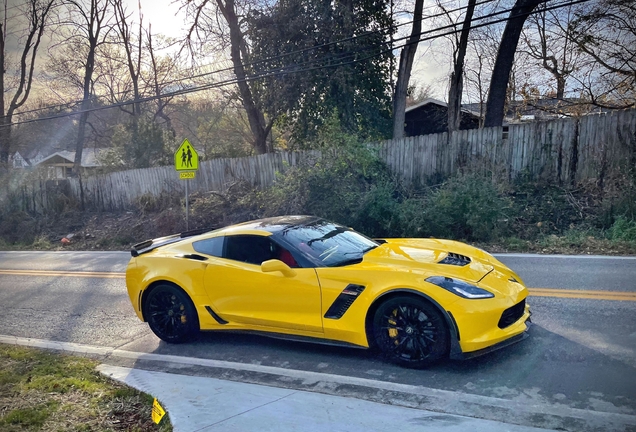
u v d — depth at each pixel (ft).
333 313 15.89
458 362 15.31
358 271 15.69
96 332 22.67
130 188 72.02
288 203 50.34
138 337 21.38
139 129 81.87
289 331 16.96
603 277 24.58
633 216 38.29
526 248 35.55
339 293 15.75
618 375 13.60
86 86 105.60
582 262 28.84
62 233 68.13
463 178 44.21
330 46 62.28
